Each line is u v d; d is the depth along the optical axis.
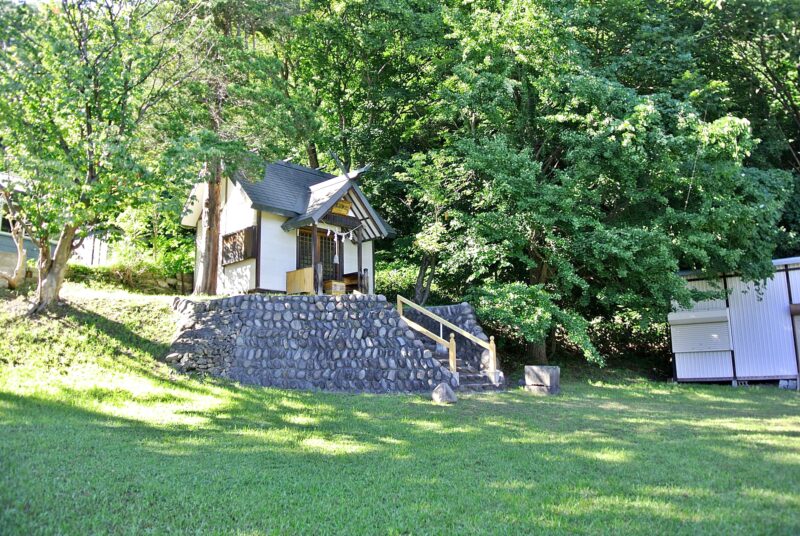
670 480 5.73
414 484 5.66
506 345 17.12
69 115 10.66
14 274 12.97
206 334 11.62
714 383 16.27
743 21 18.56
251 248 15.90
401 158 19.95
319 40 21.28
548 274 16.34
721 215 13.55
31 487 5.04
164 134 13.02
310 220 15.83
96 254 20.48
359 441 7.50
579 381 14.84
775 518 4.56
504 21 15.46
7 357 10.05
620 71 16.97
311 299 12.44
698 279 16.69
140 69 12.16
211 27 13.89
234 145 12.80
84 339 11.16
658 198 14.12
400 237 20.48
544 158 16.83
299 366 11.66
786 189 15.80
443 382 10.81
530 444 7.39
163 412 8.73
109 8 11.69
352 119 23.34
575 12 15.30
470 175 16.66
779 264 15.76
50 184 9.98
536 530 4.42
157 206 10.84
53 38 10.34
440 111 17.73
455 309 14.77
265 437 7.52
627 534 4.30
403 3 20.08
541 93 15.70
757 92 20.28
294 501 5.10
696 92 15.14
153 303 12.84
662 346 19.12
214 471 5.90
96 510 4.68
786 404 11.38
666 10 18.44
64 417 7.92
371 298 12.50
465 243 15.67
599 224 13.79
